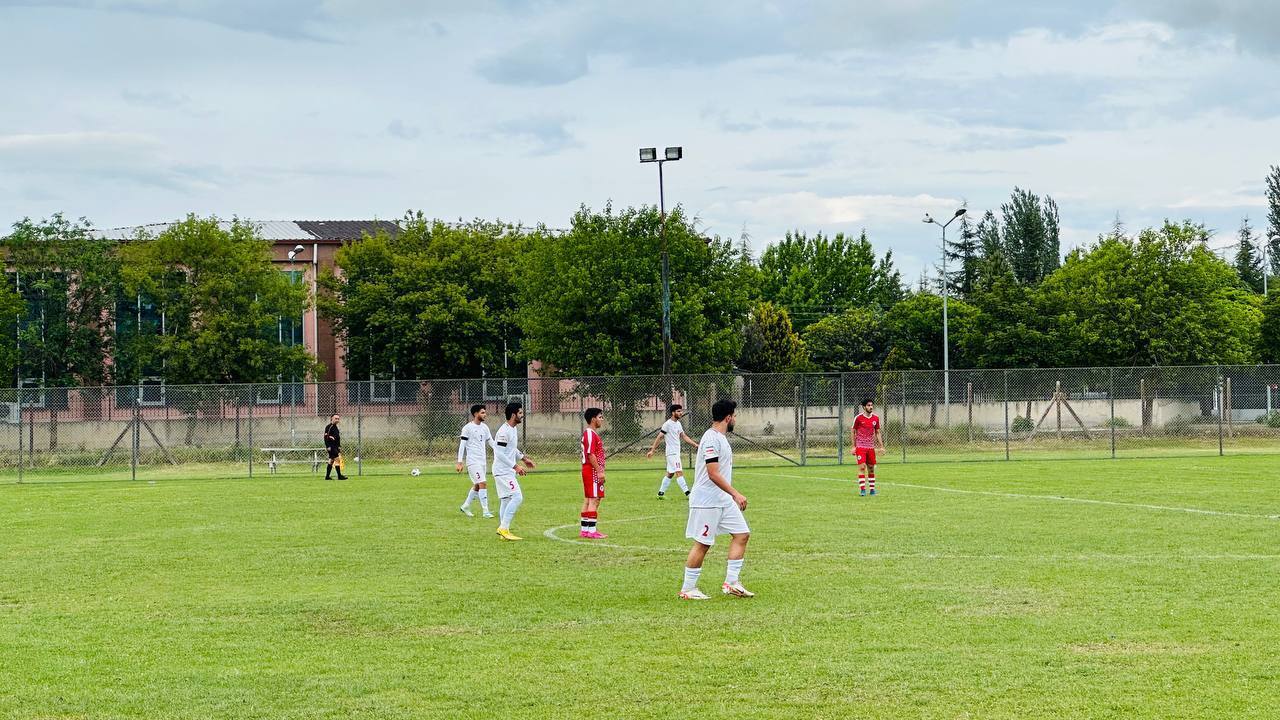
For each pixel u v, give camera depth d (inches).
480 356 2102.6
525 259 1959.9
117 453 1412.4
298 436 1473.9
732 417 482.3
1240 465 1266.0
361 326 2186.3
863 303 4040.4
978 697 322.7
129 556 637.9
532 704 321.7
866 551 613.3
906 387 1563.7
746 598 479.2
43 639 414.9
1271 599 462.0
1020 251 4106.8
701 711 313.0
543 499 973.8
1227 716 303.7
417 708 319.3
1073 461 1369.3
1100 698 320.8
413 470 1322.6
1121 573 529.3
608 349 1806.1
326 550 650.2
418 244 2219.5
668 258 1855.3
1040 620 423.5
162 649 396.2
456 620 439.5
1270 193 4247.0
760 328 2701.8
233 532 748.6
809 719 305.1
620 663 366.3
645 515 836.0
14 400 1478.8
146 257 1990.7
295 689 340.5
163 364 2012.8
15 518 872.9
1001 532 688.4
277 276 2039.9
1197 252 2069.4
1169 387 1536.7
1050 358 2209.6
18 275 1987.0
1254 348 2367.1
